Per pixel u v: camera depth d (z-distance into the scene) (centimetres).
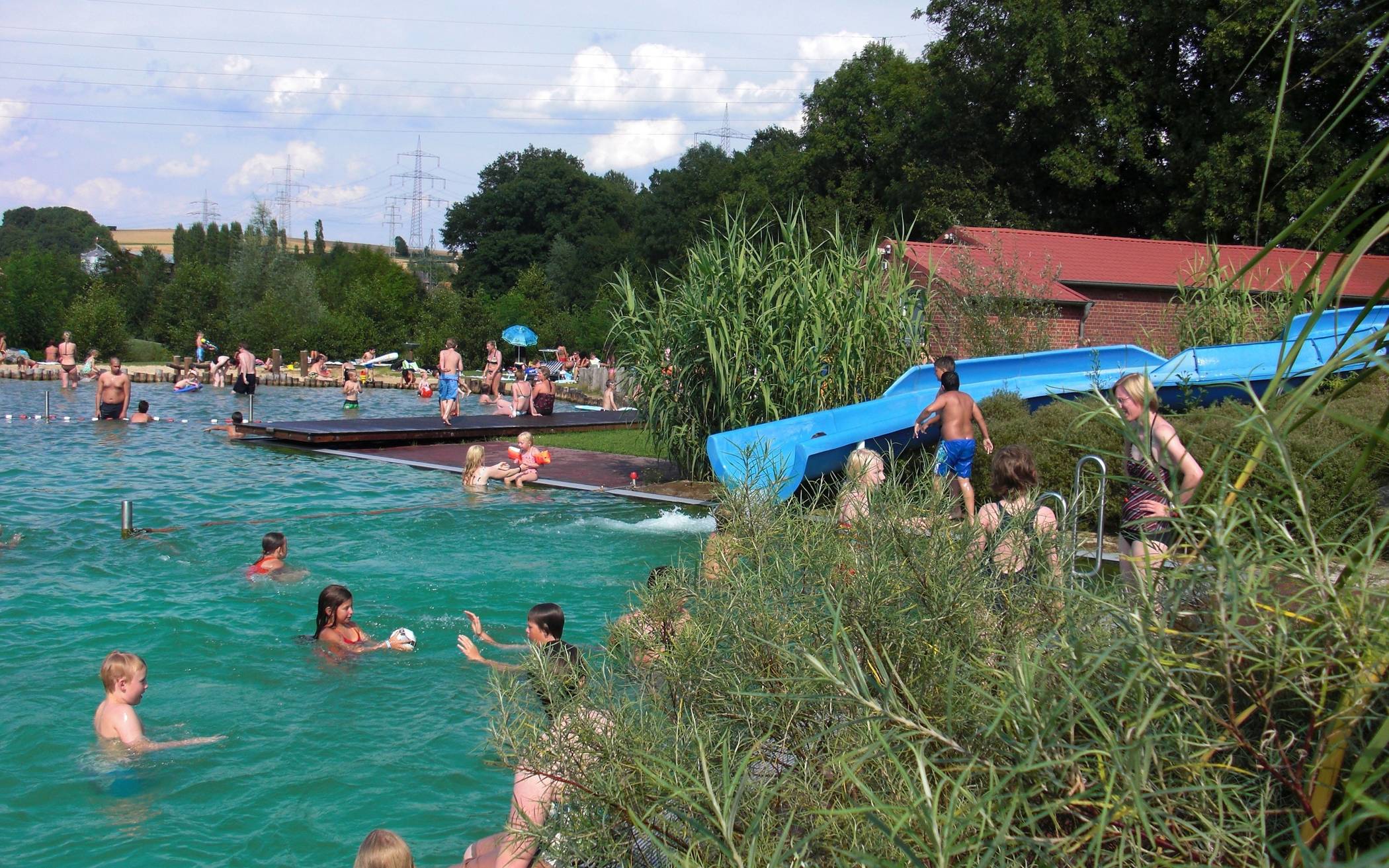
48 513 1409
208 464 1945
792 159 5328
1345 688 203
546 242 9569
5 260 6078
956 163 3894
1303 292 195
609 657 377
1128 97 3341
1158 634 221
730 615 358
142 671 682
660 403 1689
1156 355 1585
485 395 3591
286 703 738
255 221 6425
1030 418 1266
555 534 1309
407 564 1146
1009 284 1836
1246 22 2923
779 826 272
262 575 1086
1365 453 212
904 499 386
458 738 675
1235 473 270
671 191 7062
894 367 1599
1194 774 217
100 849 535
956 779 245
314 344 5588
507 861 360
